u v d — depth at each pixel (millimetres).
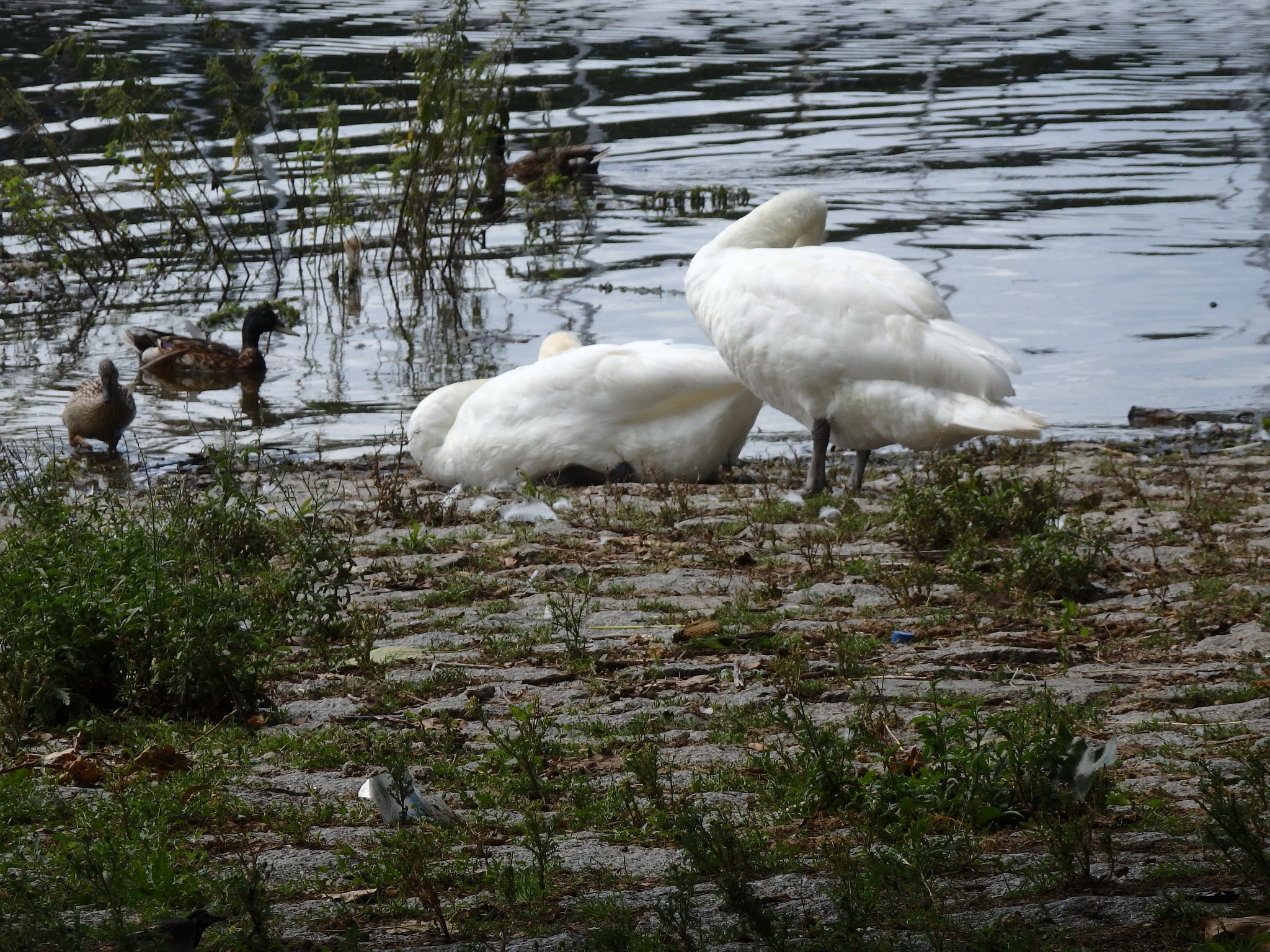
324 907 5758
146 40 50094
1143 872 5645
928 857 5895
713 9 63781
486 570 12125
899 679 8828
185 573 9711
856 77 46500
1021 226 28969
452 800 7086
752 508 14117
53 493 12617
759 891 5707
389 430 19297
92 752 7891
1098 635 9805
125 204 32906
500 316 24656
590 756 7656
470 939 5391
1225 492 14461
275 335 24344
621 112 40906
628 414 15734
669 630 10047
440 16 58438
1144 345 21906
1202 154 35500
